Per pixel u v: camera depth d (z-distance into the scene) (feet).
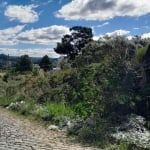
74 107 66.59
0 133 47.70
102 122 51.24
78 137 46.68
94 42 107.96
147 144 41.63
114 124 51.52
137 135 45.57
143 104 59.21
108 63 65.82
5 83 141.90
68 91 82.38
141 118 53.78
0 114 76.13
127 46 82.99
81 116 58.65
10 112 80.59
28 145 40.14
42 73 126.62
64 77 98.99
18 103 87.86
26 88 107.86
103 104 57.77
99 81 66.08
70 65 118.32
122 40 87.61
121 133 46.68
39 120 64.13
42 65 204.54
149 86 63.98
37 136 46.96
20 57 203.00
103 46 96.94
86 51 106.42
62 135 49.26
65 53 202.28
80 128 50.44
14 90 114.21
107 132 47.01
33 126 57.31
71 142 44.06
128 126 49.85
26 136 46.34
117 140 43.83
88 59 101.35
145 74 69.05
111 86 59.72
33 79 115.75
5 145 39.42
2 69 269.64
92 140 45.03
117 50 69.05
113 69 62.23
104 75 63.31
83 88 70.69
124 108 57.88
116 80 60.54
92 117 54.65
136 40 106.11
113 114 55.16
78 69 94.79
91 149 40.45
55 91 87.76
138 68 69.92
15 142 41.52
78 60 106.83
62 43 202.49
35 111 71.77
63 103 73.56
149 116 56.24
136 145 41.32
